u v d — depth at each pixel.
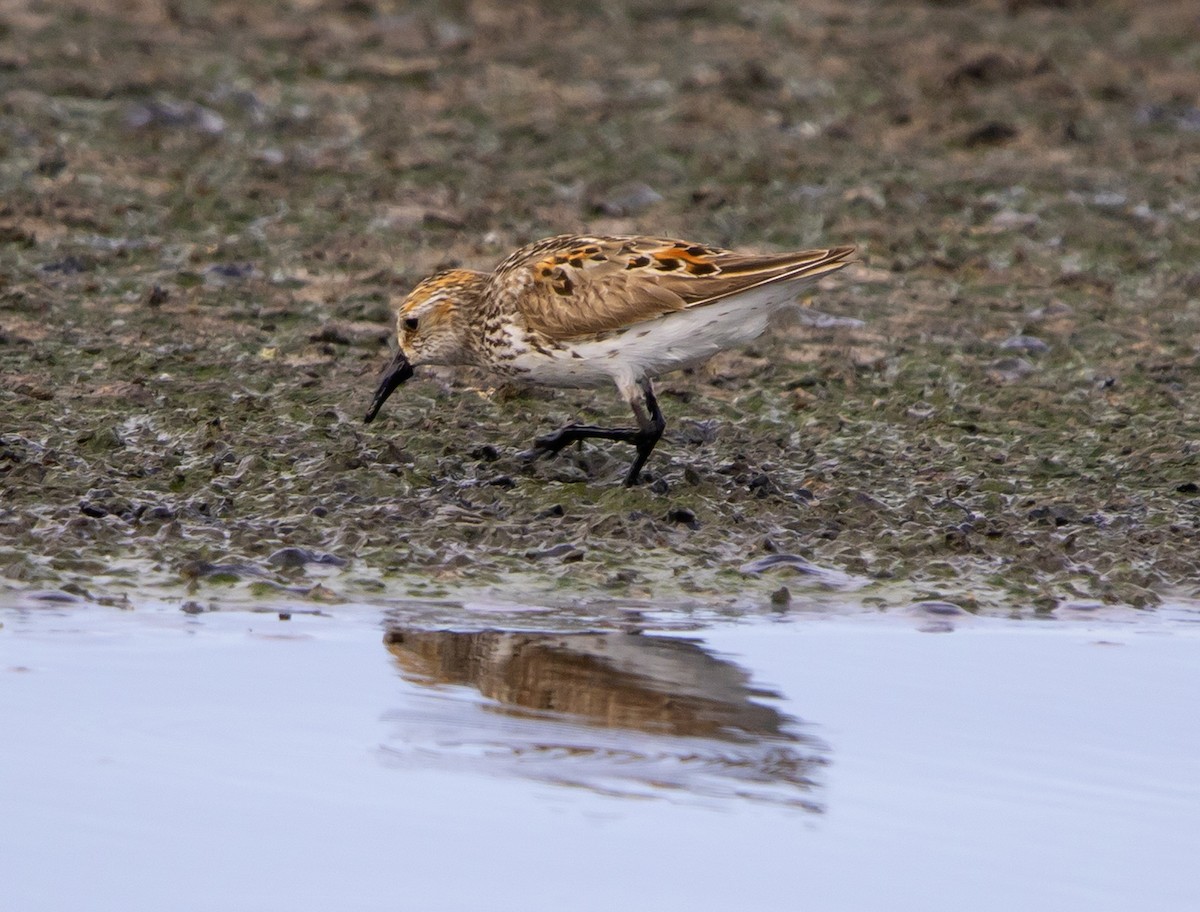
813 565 20.55
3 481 21.05
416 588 19.34
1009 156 39.62
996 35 49.44
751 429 24.88
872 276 31.89
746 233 33.53
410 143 37.84
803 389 26.48
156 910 13.16
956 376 27.42
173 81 40.09
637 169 36.91
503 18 48.75
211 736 15.75
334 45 44.84
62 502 20.69
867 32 49.41
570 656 17.80
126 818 14.37
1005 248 33.72
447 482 22.19
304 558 19.73
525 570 19.97
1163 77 46.12
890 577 20.39
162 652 17.44
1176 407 26.55
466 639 18.08
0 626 17.84
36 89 38.62
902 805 15.02
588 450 23.66
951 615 19.45
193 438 22.97
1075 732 16.50
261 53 43.53
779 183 36.66
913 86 44.22
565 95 42.00
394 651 17.69
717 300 21.47
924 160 38.94
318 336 27.20
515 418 24.75
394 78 42.56
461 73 43.50
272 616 18.47
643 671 17.47
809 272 21.30
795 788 15.23
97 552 19.62
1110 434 25.36
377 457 22.59
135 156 35.50
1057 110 42.84
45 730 15.75
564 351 22.22
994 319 30.06
